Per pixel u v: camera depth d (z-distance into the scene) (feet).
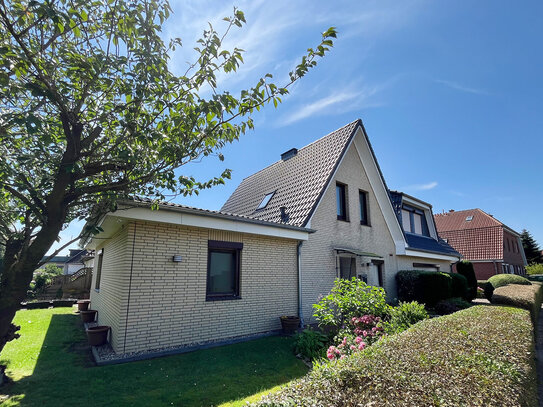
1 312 11.04
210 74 12.10
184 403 13.60
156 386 15.30
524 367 10.36
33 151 11.27
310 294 32.50
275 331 27.94
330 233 37.09
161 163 12.41
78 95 11.48
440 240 68.54
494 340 13.05
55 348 22.50
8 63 8.65
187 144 12.66
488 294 59.88
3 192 14.61
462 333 14.01
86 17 10.22
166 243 22.35
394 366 9.10
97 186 11.99
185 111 12.55
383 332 21.93
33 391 14.53
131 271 20.45
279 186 44.75
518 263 115.14
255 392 14.93
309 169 42.34
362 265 41.22
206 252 24.48
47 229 11.42
